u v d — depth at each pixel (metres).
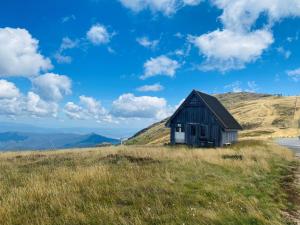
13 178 15.24
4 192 11.93
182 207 10.31
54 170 16.67
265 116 157.62
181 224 8.85
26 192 11.41
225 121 47.47
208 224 8.97
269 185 15.20
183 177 15.23
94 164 19.34
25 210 9.83
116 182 13.48
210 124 46.16
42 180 13.72
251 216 9.68
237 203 11.02
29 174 16.28
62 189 11.97
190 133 47.91
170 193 12.11
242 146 43.84
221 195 12.06
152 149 31.81
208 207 10.53
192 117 47.84
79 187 12.47
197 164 19.77
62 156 26.78
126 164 19.48
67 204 10.17
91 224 8.81
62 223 8.80
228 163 20.47
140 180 14.03
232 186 13.88
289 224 9.84
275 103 183.12
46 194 11.22
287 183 16.78
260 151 32.22
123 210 9.92
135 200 10.93
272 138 83.38
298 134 105.12
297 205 12.21
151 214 9.52
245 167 19.55
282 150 37.50
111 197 11.27
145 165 19.03
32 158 26.06
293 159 30.58
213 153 26.72
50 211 9.73
